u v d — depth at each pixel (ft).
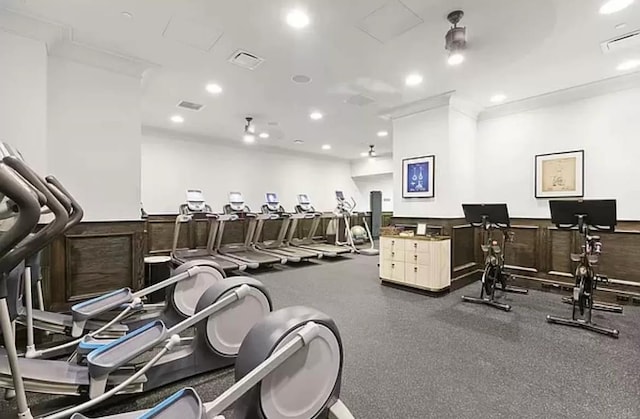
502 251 14.53
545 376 7.45
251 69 12.63
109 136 11.67
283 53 11.27
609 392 6.80
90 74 11.28
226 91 15.10
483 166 17.02
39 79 9.52
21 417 4.65
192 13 8.96
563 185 14.57
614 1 8.22
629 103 12.99
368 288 15.49
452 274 15.15
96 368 5.45
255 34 10.03
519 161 15.89
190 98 16.06
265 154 29.71
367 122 20.54
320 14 8.94
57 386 5.39
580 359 8.27
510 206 16.17
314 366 5.07
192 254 22.13
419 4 8.41
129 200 12.07
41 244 4.06
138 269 12.12
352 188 37.83
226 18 9.18
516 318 11.35
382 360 8.23
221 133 24.26
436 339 9.53
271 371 4.52
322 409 5.17
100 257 11.30
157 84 14.24
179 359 6.94
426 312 12.01
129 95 12.09
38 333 8.98
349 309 12.34
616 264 13.16
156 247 22.44
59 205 4.17
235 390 4.28
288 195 31.50
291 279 17.44
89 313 7.52
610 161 13.42
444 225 15.17
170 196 24.17
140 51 11.19
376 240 36.40
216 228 22.82
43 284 10.12
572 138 14.35
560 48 10.71
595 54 11.13
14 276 5.30
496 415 6.06
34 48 9.45
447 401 6.49
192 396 4.32
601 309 12.23
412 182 16.62
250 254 22.56
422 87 14.28
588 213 10.57
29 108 9.37
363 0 8.25
